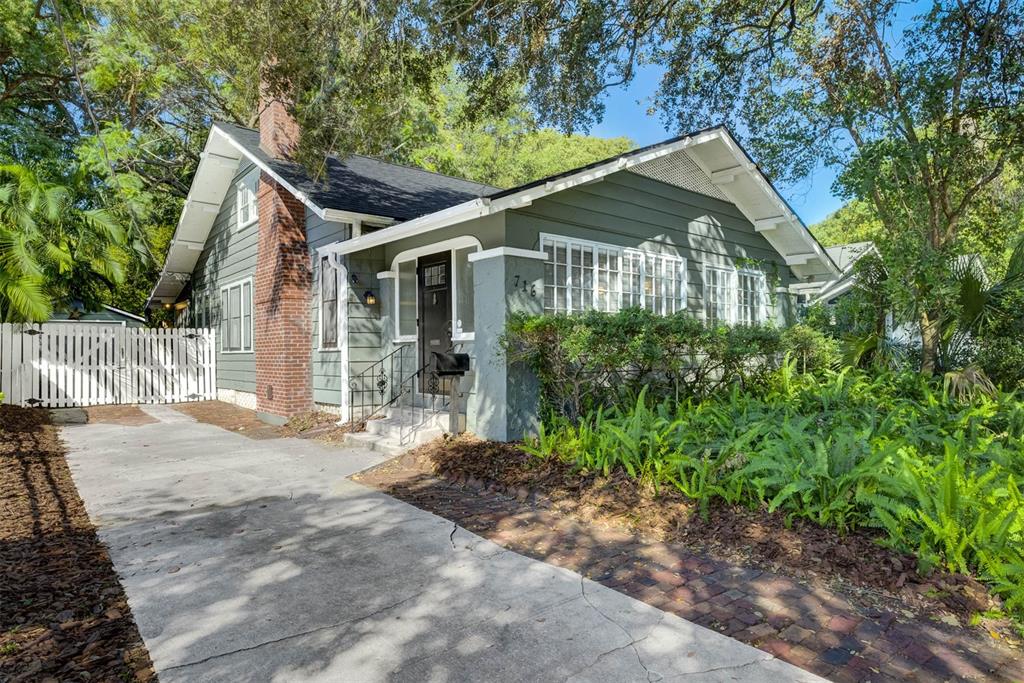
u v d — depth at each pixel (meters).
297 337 11.13
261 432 10.15
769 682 2.81
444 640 3.18
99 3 13.86
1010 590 3.50
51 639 3.12
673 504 5.07
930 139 10.48
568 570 4.14
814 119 12.91
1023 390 9.31
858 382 9.38
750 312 11.96
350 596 3.71
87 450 8.43
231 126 12.82
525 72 8.59
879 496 4.22
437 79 9.30
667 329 7.59
